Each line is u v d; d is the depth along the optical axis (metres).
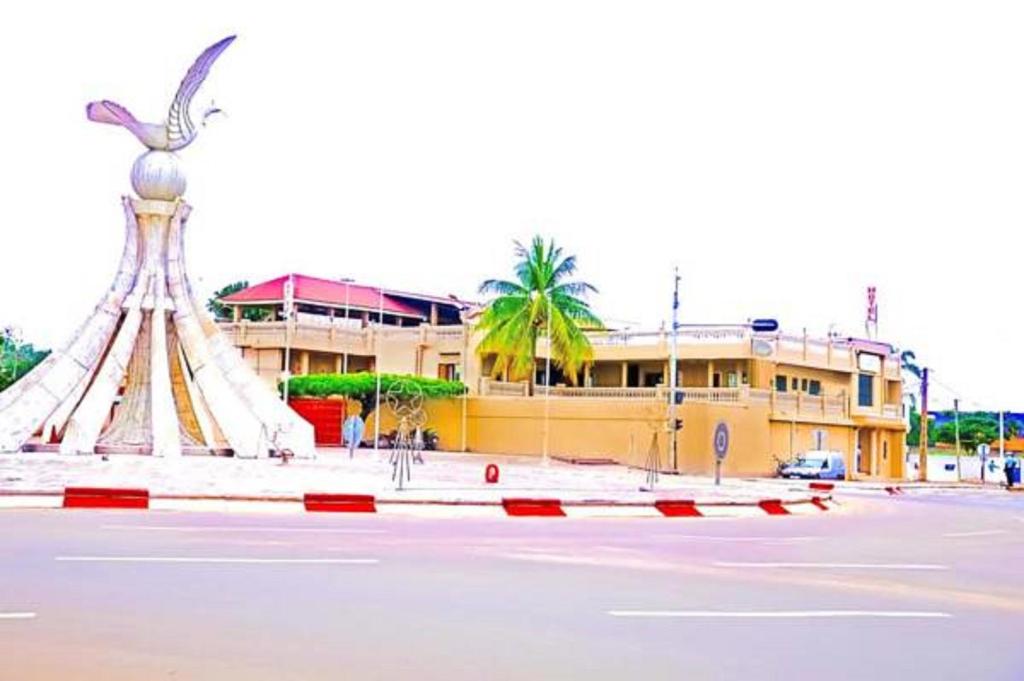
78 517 19.42
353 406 68.38
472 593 12.08
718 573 14.89
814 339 70.44
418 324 86.44
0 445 34.81
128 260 38.03
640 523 24.45
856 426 73.06
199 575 12.41
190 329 38.50
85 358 36.88
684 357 66.94
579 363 68.88
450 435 68.88
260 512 22.53
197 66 37.81
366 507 24.19
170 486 24.81
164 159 37.84
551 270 66.69
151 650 8.67
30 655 8.35
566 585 13.02
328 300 79.69
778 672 8.81
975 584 15.06
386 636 9.55
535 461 58.75
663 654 9.30
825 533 23.31
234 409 38.09
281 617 10.16
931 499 47.34
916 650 9.98
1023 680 8.92
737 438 62.25
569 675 8.41
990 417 115.56
